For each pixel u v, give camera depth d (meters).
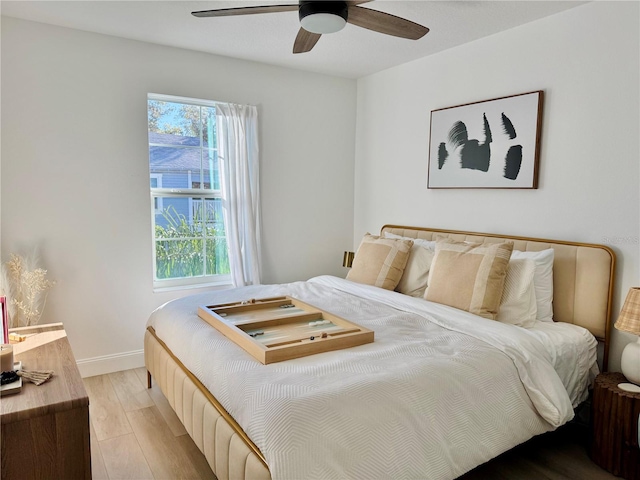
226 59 3.48
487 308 2.37
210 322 2.25
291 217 3.96
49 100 2.87
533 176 2.74
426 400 1.61
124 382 3.05
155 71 3.20
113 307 3.20
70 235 3.01
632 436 1.98
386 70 3.84
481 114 3.02
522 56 2.78
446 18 2.66
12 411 1.47
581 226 2.55
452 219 3.32
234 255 3.60
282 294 2.89
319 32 2.08
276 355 1.76
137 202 3.23
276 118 3.78
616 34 2.34
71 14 2.67
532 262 2.45
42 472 1.54
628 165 2.32
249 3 2.49
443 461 1.57
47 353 2.00
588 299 2.44
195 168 3.58
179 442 2.32
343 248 4.32
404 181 3.73
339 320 2.23
